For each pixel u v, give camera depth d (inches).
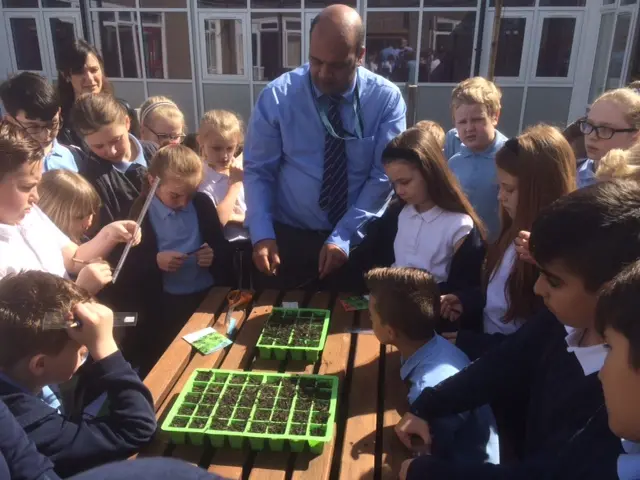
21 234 69.9
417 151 89.4
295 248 114.0
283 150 110.2
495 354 63.0
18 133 66.5
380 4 314.0
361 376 73.3
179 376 75.3
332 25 93.9
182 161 104.3
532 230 49.4
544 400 55.1
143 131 144.4
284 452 59.5
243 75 341.4
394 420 64.9
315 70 97.9
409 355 72.5
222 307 96.8
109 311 61.3
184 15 332.2
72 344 59.1
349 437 61.7
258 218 104.8
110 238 88.3
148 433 58.9
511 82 323.3
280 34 330.3
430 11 311.1
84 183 101.1
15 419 49.7
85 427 56.6
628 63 292.5
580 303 46.4
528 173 75.0
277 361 78.2
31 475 47.6
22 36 348.8
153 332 111.6
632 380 33.2
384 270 73.0
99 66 144.5
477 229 92.0
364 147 108.3
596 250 43.9
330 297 100.0
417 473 52.6
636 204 44.7
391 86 108.5
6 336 55.1
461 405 61.7
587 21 303.6
